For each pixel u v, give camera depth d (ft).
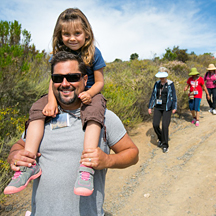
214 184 10.52
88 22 5.64
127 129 19.01
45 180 3.92
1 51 14.12
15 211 9.23
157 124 15.38
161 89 15.37
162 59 53.72
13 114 13.82
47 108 4.21
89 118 3.98
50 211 3.82
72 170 3.91
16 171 3.77
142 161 14.06
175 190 10.51
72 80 4.06
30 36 18.08
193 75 20.36
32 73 17.47
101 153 3.70
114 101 17.56
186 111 25.57
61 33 5.57
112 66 40.27
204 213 8.68
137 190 10.85
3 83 14.12
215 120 21.29
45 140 4.11
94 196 3.99
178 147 15.80
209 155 13.76
